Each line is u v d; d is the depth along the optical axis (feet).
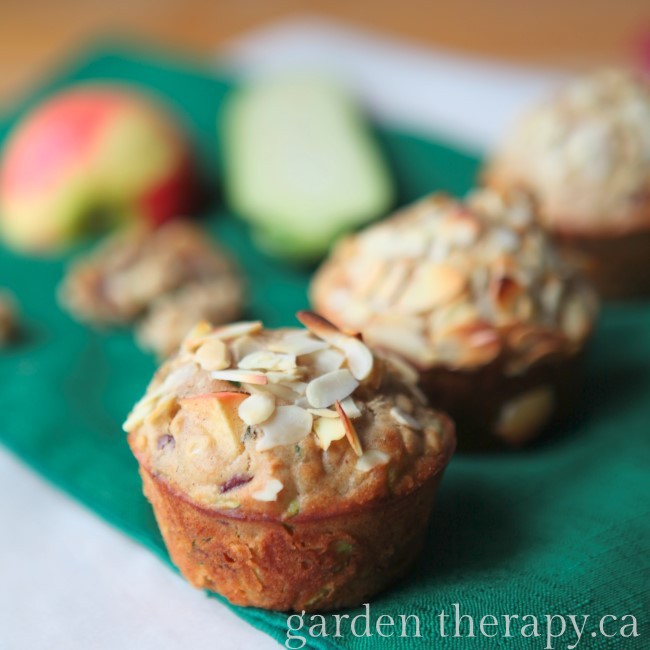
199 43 2.47
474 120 1.99
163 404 1.12
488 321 1.29
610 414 1.37
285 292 1.64
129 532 1.21
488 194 1.38
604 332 1.50
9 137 2.03
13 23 2.65
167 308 1.55
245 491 1.08
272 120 1.87
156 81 2.10
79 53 2.30
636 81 1.57
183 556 1.14
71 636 1.14
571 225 1.49
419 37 2.50
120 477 1.28
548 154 1.52
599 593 1.12
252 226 1.79
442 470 1.13
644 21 2.46
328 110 1.89
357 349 1.15
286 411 1.10
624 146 1.50
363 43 2.27
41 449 1.33
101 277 1.60
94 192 1.77
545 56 2.33
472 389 1.30
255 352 1.14
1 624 1.15
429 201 1.39
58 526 1.25
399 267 1.32
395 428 1.12
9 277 1.71
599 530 1.19
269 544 1.09
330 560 1.10
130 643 1.13
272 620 1.11
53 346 1.55
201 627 1.14
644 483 1.25
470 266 1.30
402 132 1.89
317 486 1.09
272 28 2.41
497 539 1.19
